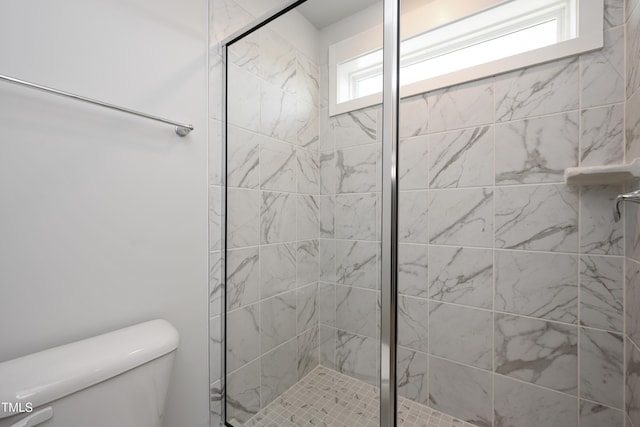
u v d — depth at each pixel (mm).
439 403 1334
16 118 662
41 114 696
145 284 899
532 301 1144
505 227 1193
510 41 1290
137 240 880
